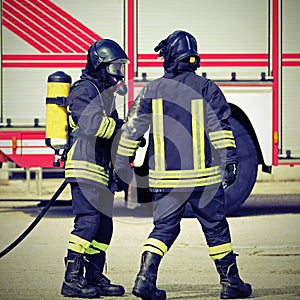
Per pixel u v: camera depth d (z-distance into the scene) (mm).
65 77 14289
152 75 23797
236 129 23531
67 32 23906
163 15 23922
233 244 19703
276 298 13711
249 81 24109
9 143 23797
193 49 13477
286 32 24188
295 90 24250
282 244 19688
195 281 15297
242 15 24078
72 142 13953
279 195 31312
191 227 22562
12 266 17047
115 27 23922
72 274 13883
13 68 23875
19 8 23906
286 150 24266
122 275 16016
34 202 29234
